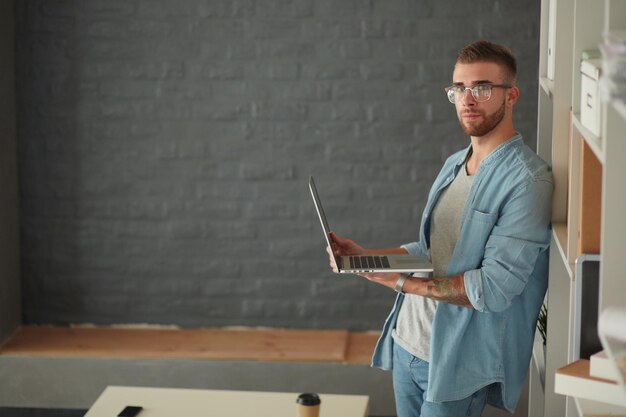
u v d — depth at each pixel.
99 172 5.50
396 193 5.42
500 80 3.07
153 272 5.58
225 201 5.50
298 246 5.52
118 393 3.88
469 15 5.25
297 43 5.33
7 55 5.30
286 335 5.49
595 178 2.62
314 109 5.38
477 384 3.17
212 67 5.38
